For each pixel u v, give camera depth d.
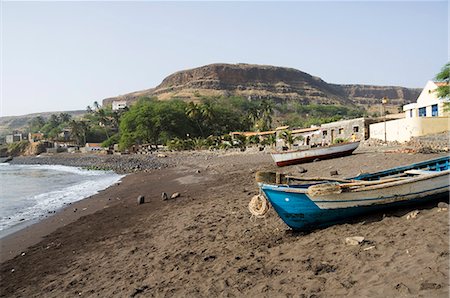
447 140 23.30
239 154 47.06
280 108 180.38
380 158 20.22
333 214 7.65
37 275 8.30
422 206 7.94
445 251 4.96
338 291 4.66
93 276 7.65
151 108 94.69
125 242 9.97
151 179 28.64
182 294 5.82
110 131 134.50
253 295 5.20
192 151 66.75
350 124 38.38
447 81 29.75
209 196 15.70
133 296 6.18
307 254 6.32
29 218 15.55
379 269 4.98
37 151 127.88
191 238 9.27
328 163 21.61
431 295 3.94
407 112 36.66
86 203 18.31
